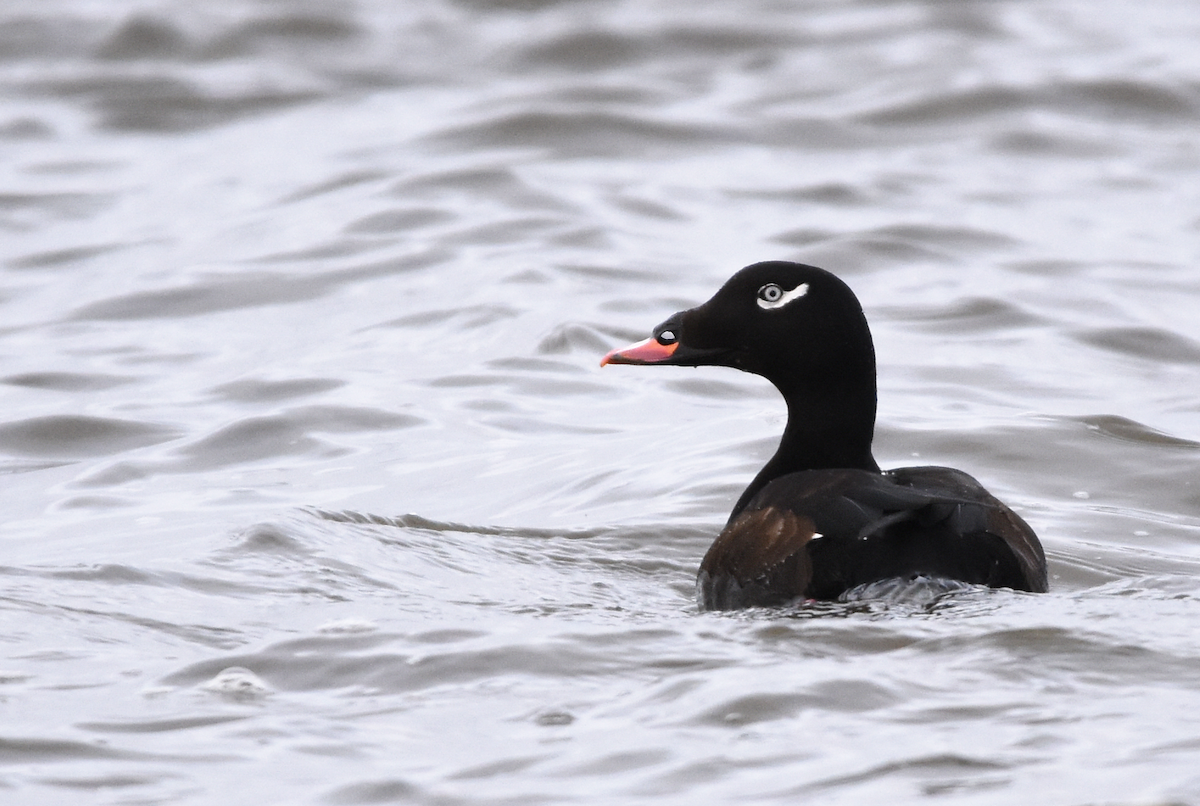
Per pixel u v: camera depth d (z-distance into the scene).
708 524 10.65
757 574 8.29
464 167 21.55
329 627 8.03
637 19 30.53
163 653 7.75
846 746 6.25
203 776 6.16
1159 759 6.05
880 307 16.58
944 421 12.58
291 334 15.98
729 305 9.38
